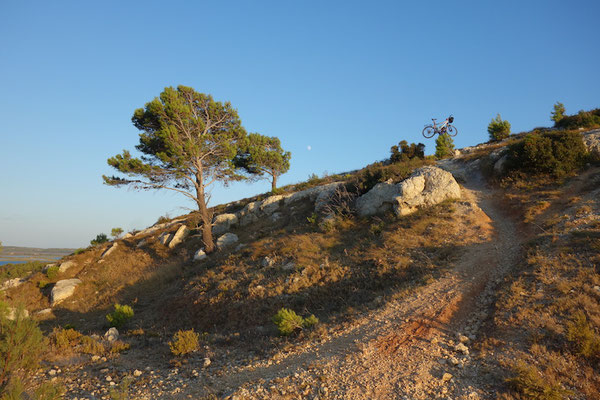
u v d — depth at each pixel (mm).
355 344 9578
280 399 7355
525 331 8547
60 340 12328
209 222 27328
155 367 10188
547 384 6660
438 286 12555
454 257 14750
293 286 16281
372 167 29531
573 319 8312
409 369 8086
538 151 21281
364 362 8578
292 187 39531
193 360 10414
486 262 13766
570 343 7664
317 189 30719
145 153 27938
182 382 8789
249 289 16906
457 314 10539
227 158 28422
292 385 7875
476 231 16953
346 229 21828
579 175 19688
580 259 11141
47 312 22672
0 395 6332
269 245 22484
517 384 6754
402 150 38188
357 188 25688
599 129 25016
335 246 19891
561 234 13508
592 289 9250
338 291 15180
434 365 8156
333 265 17172
